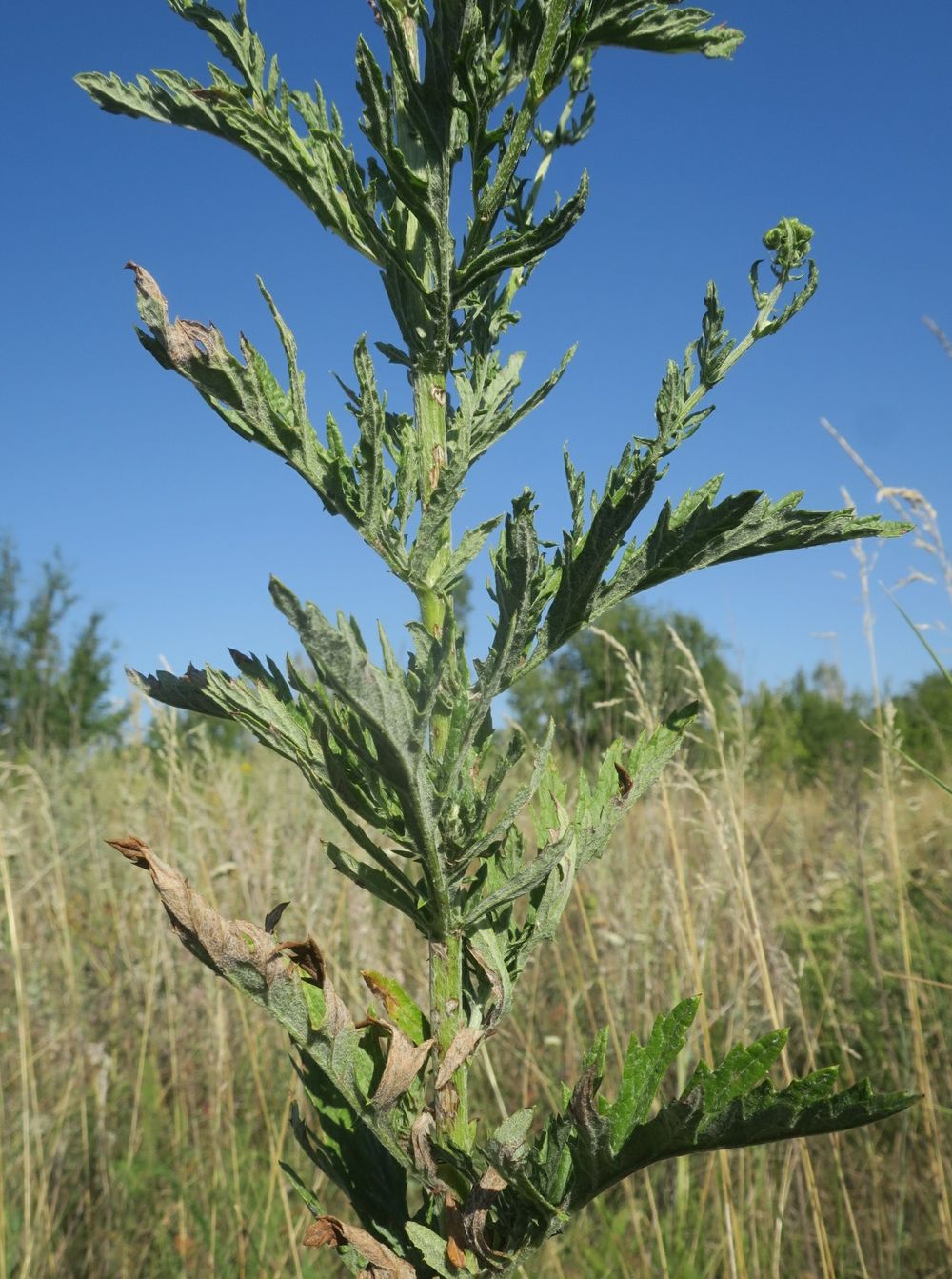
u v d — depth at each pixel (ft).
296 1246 8.75
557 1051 11.54
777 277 3.89
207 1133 11.04
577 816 4.25
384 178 4.31
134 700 12.07
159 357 3.48
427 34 3.73
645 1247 9.44
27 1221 8.79
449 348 4.16
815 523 3.75
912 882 12.39
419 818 3.33
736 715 12.15
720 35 5.08
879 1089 10.23
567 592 3.65
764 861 12.05
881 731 10.35
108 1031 11.84
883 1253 9.13
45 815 11.74
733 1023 9.98
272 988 3.20
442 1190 3.60
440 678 3.09
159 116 4.13
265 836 11.48
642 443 3.81
